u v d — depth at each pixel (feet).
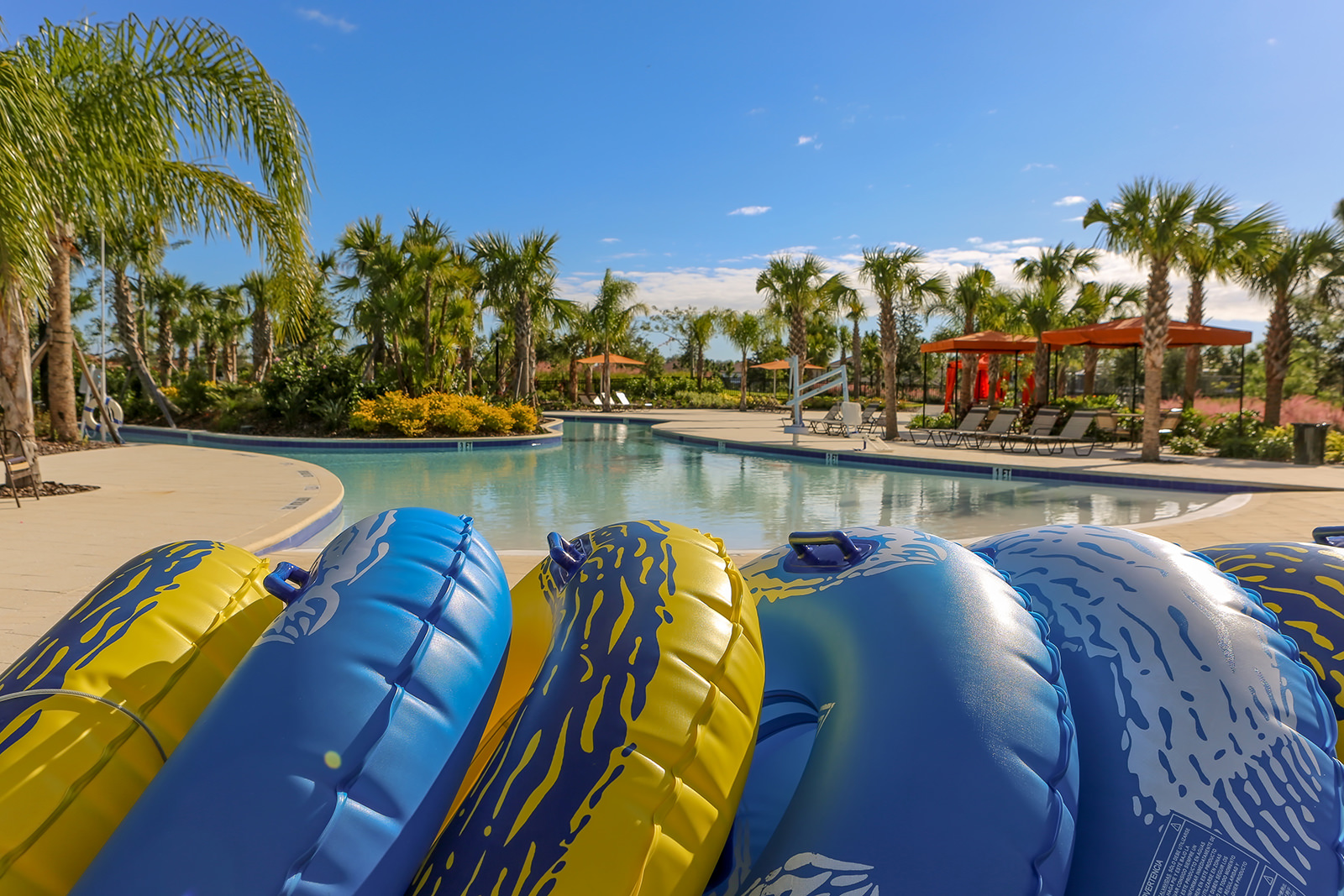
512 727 2.29
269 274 29.63
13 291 20.89
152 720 2.51
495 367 116.47
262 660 2.24
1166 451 51.52
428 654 2.26
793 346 79.41
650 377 158.61
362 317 74.54
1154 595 2.89
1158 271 42.24
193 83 24.89
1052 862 2.05
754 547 23.04
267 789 1.93
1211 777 2.47
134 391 72.18
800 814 2.23
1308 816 2.47
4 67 19.47
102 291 50.70
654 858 1.89
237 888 1.81
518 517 27.91
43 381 59.31
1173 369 92.17
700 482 38.24
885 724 2.24
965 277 81.00
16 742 2.34
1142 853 2.40
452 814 2.33
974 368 83.82
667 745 2.03
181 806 1.94
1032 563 3.26
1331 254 50.31
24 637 11.00
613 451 57.47
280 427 61.77
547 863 1.90
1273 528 20.47
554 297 89.71
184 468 34.86
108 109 23.76
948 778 2.10
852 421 64.80
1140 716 2.59
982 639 2.42
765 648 2.97
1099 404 66.85
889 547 2.99
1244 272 49.85
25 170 19.65
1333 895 2.41
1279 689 2.67
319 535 22.81
